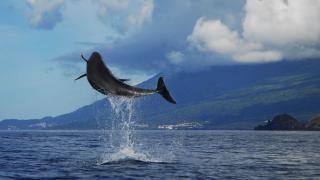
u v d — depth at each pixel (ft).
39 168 112.16
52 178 94.73
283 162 136.77
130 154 157.28
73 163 125.18
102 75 77.77
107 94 77.77
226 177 98.84
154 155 157.38
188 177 97.60
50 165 119.34
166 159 139.95
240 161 138.92
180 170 109.70
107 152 171.83
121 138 387.75
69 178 94.79
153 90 79.20
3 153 164.96
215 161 137.18
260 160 143.23
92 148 203.00
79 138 384.88
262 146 240.94
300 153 179.63
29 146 221.46
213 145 250.57
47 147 211.61
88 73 76.59
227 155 164.14
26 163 124.88
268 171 111.24
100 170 107.86
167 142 298.35
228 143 284.41
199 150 195.31
